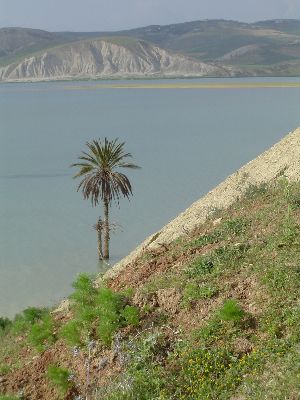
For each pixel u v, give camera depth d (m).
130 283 18.67
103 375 14.34
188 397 12.84
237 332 14.12
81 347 15.66
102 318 15.59
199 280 16.59
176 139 138.38
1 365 17.11
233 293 15.62
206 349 13.80
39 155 120.06
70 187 86.12
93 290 19.16
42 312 23.97
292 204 20.53
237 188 29.28
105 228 49.66
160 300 16.14
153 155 113.44
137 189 80.19
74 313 18.50
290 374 12.23
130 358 14.27
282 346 13.20
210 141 131.38
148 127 170.12
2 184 90.75
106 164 49.00
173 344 14.49
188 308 15.52
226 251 18.02
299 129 31.69
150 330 15.09
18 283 44.88
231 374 12.98
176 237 25.98
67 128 175.25
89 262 49.78
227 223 20.83
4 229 62.38
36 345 17.23
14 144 140.75
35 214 69.44
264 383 12.38
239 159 103.81
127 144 132.00
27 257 51.81
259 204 23.17
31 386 15.26
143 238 56.28
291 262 16.09
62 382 14.44
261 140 128.38
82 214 67.81
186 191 77.88
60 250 53.62
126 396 13.15
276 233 18.38
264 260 16.70
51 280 45.38
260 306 14.73
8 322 25.52
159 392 13.09
